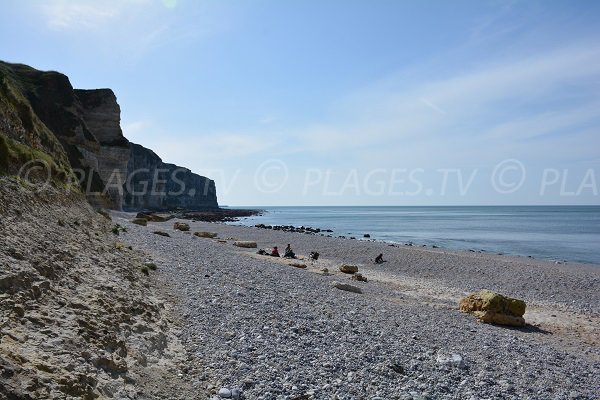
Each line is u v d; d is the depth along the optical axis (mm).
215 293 16281
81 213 23344
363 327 15227
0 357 6152
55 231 14406
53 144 36188
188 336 11383
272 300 16859
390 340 14133
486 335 17703
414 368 11742
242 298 16219
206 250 31250
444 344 14906
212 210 191000
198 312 13492
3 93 29453
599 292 32406
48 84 68312
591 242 77125
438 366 12242
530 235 92688
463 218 182000
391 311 19531
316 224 131875
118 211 73750
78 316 9016
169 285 16250
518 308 21797
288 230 88375
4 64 69062
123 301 11352
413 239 81812
